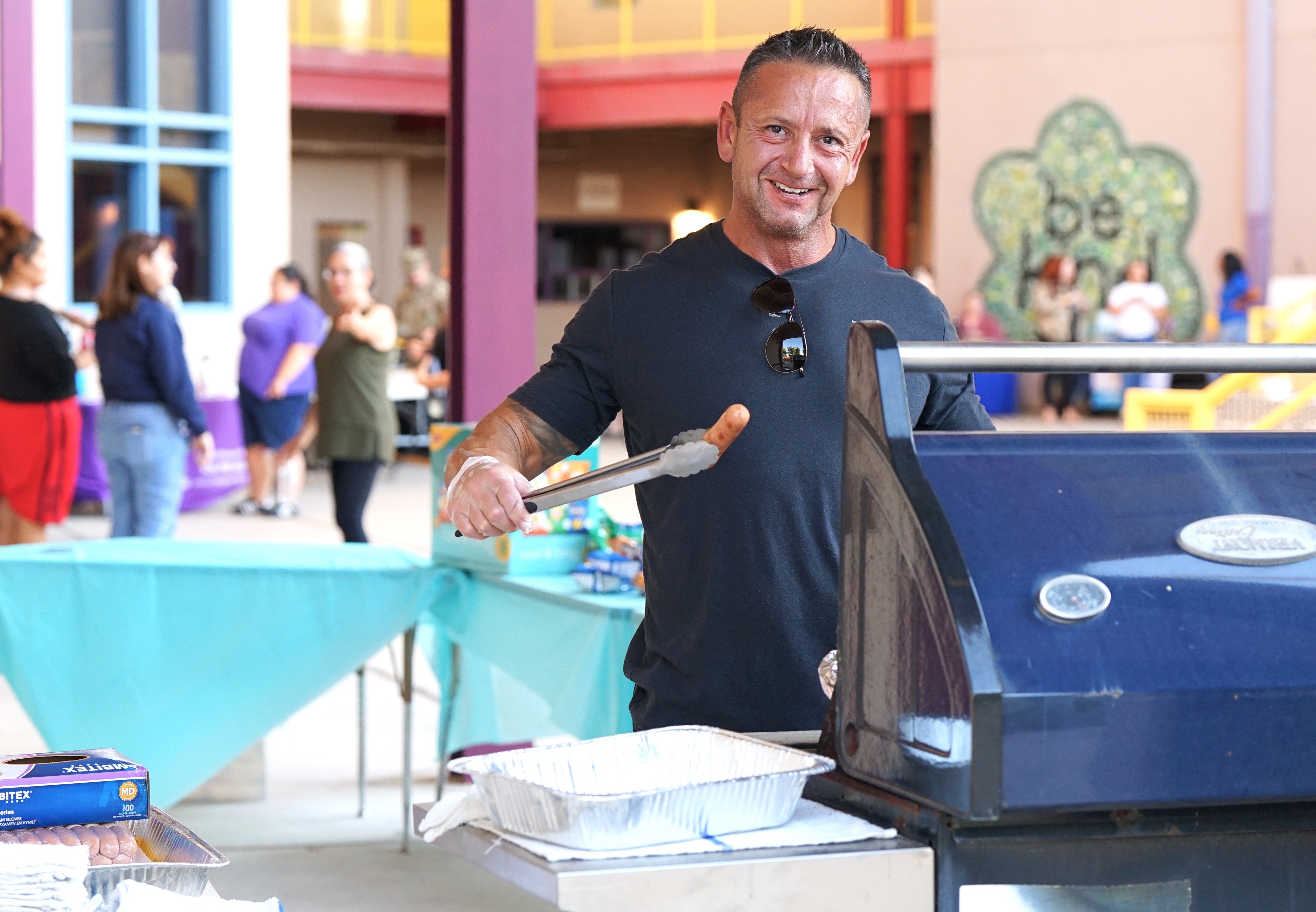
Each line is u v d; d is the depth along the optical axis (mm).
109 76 9297
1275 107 13523
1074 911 1242
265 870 3473
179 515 8945
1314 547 1251
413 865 3525
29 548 3604
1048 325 13938
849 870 1192
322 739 4629
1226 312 12117
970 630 1146
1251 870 1272
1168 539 1240
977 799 1131
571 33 16234
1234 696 1174
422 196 18062
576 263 19000
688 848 1201
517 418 1860
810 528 1799
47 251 9039
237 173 9734
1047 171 14383
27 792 1512
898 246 15773
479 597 3512
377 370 5613
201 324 9516
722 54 15672
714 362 1832
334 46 14945
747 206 1840
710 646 1806
